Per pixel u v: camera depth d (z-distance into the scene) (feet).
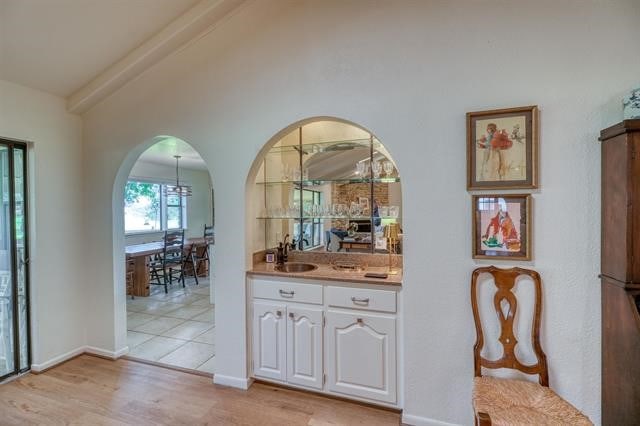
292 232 9.91
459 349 6.46
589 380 5.83
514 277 6.00
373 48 7.02
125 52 8.50
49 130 9.17
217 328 8.28
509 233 6.14
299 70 7.57
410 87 6.75
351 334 7.23
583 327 5.84
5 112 8.22
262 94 7.87
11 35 7.16
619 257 5.15
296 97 7.59
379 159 9.14
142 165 21.57
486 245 6.26
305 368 7.64
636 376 4.87
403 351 6.83
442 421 6.56
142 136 9.11
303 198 9.83
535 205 6.03
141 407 7.28
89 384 8.23
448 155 6.49
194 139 8.50
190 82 8.51
